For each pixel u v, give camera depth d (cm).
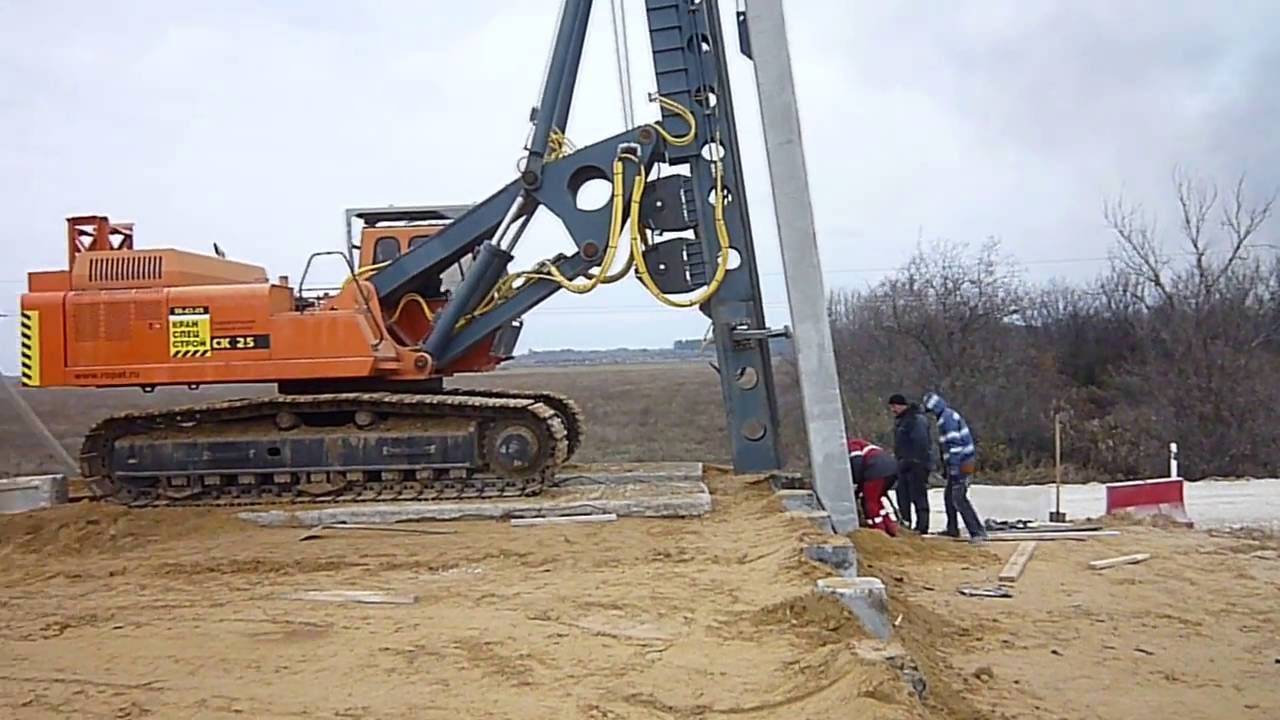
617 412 4119
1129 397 3369
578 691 643
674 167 1340
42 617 838
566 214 1331
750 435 1352
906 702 622
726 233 1316
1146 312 3588
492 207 1343
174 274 1300
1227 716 823
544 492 1273
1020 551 1459
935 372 3447
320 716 613
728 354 1338
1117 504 1922
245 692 655
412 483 1257
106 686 672
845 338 3597
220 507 1235
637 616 799
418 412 1257
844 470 1167
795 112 1129
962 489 1597
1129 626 1076
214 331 1271
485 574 952
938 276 3628
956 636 1020
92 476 1281
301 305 1341
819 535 995
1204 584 1276
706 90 1326
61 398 3947
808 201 1140
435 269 1366
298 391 1344
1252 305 3462
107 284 1302
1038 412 3303
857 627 767
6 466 2461
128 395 3847
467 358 1398
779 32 1130
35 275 1320
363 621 806
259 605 862
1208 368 3225
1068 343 3700
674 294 1344
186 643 761
